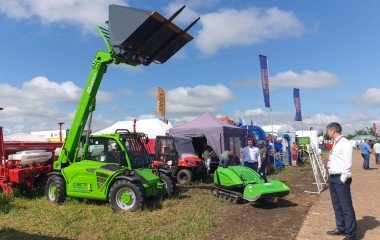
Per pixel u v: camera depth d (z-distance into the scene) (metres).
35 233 7.34
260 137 20.73
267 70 21.05
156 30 10.02
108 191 9.49
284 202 10.52
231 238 6.97
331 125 6.75
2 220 8.32
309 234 7.02
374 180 16.23
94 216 8.63
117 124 21.64
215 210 9.41
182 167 14.55
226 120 21.06
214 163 16.58
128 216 8.68
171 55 11.10
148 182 9.66
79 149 10.48
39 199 10.68
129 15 9.79
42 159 11.93
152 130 20.58
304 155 32.06
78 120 10.48
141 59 10.73
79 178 9.85
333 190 6.84
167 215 8.77
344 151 6.54
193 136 17.39
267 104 21.23
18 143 12.04
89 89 10.55
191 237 7.01
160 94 25.62
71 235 7.23
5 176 10.84
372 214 8.80
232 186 10.27
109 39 10.10
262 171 12.86
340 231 6.92
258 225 7.95
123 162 9.79
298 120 27.75
